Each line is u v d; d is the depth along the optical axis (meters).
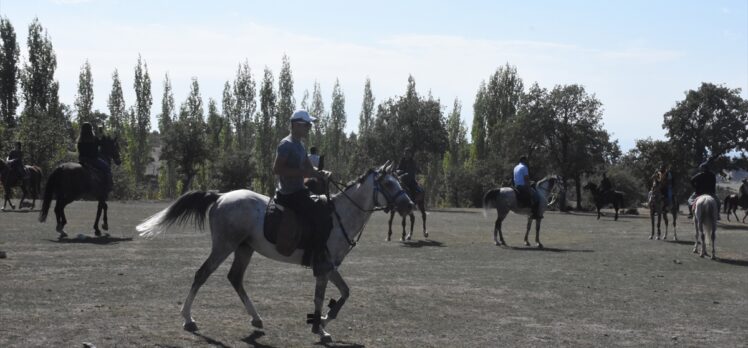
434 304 11.91
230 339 8.83
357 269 16.28
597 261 19.48
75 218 27.31
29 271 13.72
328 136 95.06
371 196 9.77
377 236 25.75
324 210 9.39
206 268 9.23
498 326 10.24
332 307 9.33
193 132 72.56
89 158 20.34
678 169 65.25
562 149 72.75
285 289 12.85
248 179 75.38
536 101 72.25
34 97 69.38
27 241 18.69
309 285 13.38
